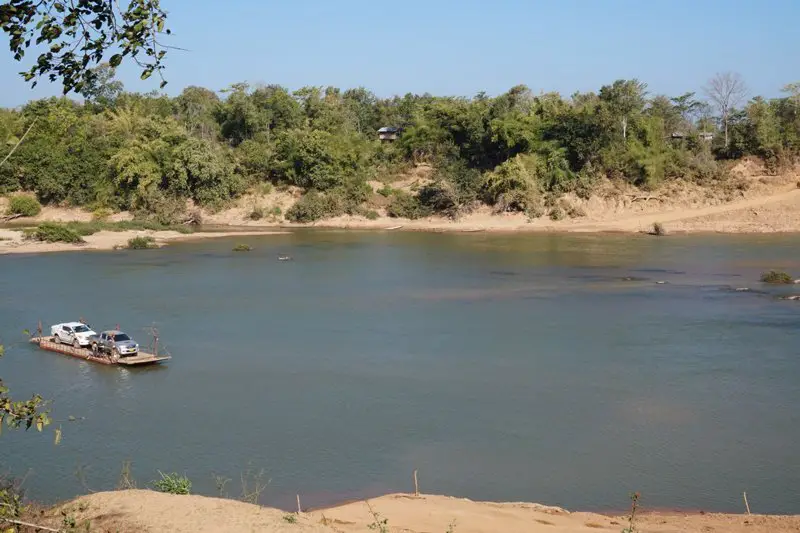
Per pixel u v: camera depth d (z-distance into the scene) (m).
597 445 26.09
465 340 41.16
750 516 19.92
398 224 110.06
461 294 55.59
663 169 109.19
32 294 56.00
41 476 23.84
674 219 99.62
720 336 41.16
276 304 52.19
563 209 106.88
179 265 72.00
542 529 18.11
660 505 21.44
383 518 19.14
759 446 25.78
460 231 103.44
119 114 127.81
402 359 37.50
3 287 59.00
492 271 67.06
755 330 42.38
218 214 116.81
